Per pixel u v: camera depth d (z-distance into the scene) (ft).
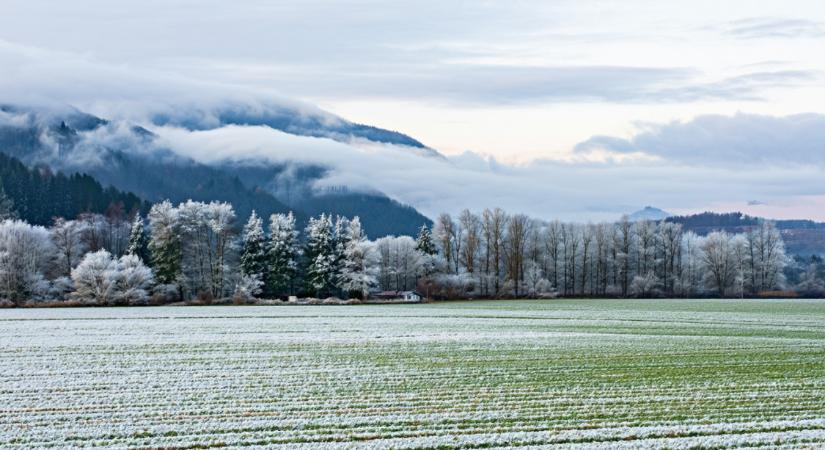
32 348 134.51
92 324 190.60
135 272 314.14
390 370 107.24
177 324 191.01
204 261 356.59
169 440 68.13
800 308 273.75
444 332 166.71
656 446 65.87
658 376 101.91
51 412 79.56
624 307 282.97
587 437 68.64
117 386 94.43
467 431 70.79
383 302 330.95
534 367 109.91
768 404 83.30
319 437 68.44
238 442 67.26
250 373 104.78
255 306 299.99
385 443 66.33
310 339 150.41
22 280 315.58
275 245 359.87
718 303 317.83
